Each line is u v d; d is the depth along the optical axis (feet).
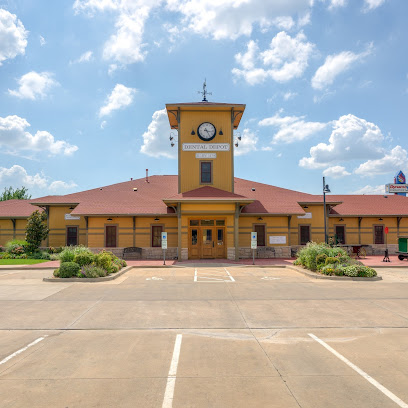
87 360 22.02
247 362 21.59
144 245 89.86
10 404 16.40
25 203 112.37
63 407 16.14
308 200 98.78
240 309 36.01
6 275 61.93
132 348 24.30
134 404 16.38
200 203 81.71
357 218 104.78
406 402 16.52
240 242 90.12
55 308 36.55
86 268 56.44
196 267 72.95
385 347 24.39
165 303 38.96
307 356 22.63
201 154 89.10
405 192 132.67
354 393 17.39
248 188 103.81
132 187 103.76
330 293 44.52
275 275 61.36
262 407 16.05
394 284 51.55
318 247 65.62
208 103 90.27
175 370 20.35
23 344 25.25
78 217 96.89
